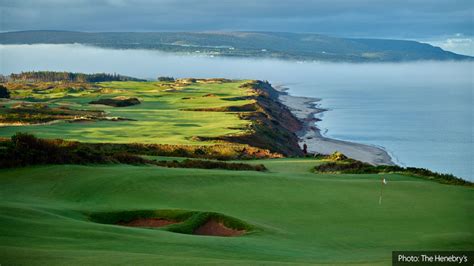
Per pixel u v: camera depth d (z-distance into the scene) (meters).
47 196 35.19
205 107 133.50
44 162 43.47
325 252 24.27
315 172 55.22
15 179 38.84
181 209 31.75
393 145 120.50
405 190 39.84
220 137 83.81
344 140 128.25
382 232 29.02
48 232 23.69
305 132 143.00
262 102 167.25
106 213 30.73
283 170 56.47
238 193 36.84
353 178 45.03
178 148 69.25
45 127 85.56
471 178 86.62
